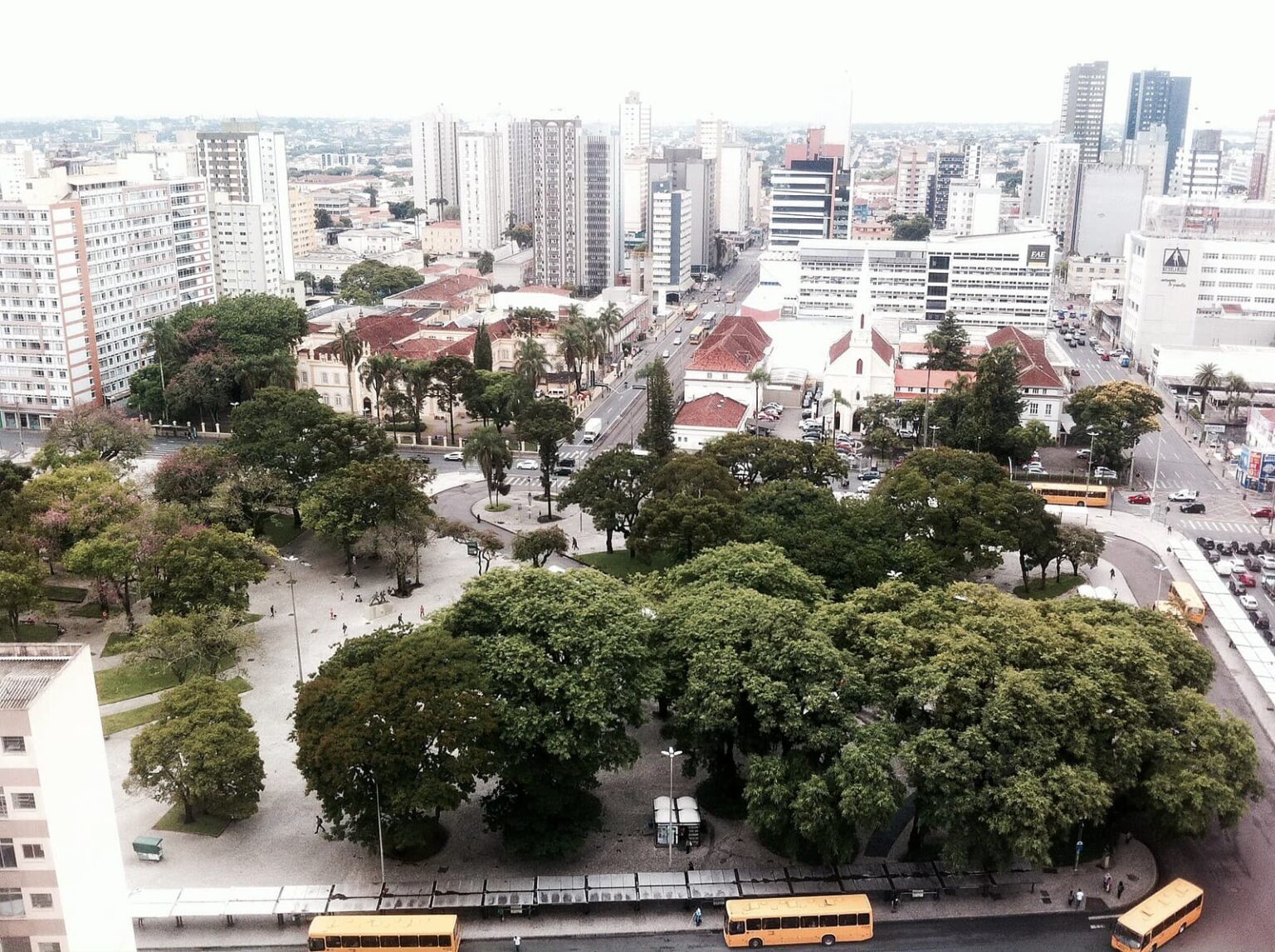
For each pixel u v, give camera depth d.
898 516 172.62
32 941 80.56
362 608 172.50
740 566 137.75
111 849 87.31
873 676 114.56
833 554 155.50
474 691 109.44
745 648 118.12
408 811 105.06
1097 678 112.44
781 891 106.81
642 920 105.12
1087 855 113.44
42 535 166.00
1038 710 107.69
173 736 116.00
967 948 100.88
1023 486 183.75
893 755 108.06
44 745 77.12
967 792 103.75
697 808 120.38
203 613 146.62
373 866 111.50
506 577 126.50
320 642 160.62
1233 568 190.50
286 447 198.50
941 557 164.62
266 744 133.50
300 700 113.88
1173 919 100.44
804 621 121.31
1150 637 125.00
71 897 80.88
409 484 181.50
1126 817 120.00
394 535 175.50
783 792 105.56
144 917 102.19
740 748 116.81
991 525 171.00
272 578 184.12
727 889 107.06
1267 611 175.62
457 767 104.88
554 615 118.62
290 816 120.19
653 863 111.94
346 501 177.88
